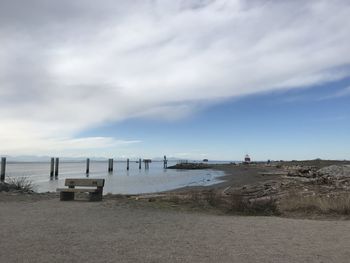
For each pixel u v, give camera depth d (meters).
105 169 101.81
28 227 10.96
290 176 43.81
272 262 7.55
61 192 17.95
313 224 12.02
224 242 9.30
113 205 15.56
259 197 19.23
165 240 9.48
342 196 15.69
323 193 18.61
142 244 9.01
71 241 9.21
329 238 9.84
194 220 12.68
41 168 96.88
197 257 7.89
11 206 15.63
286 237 9.95
